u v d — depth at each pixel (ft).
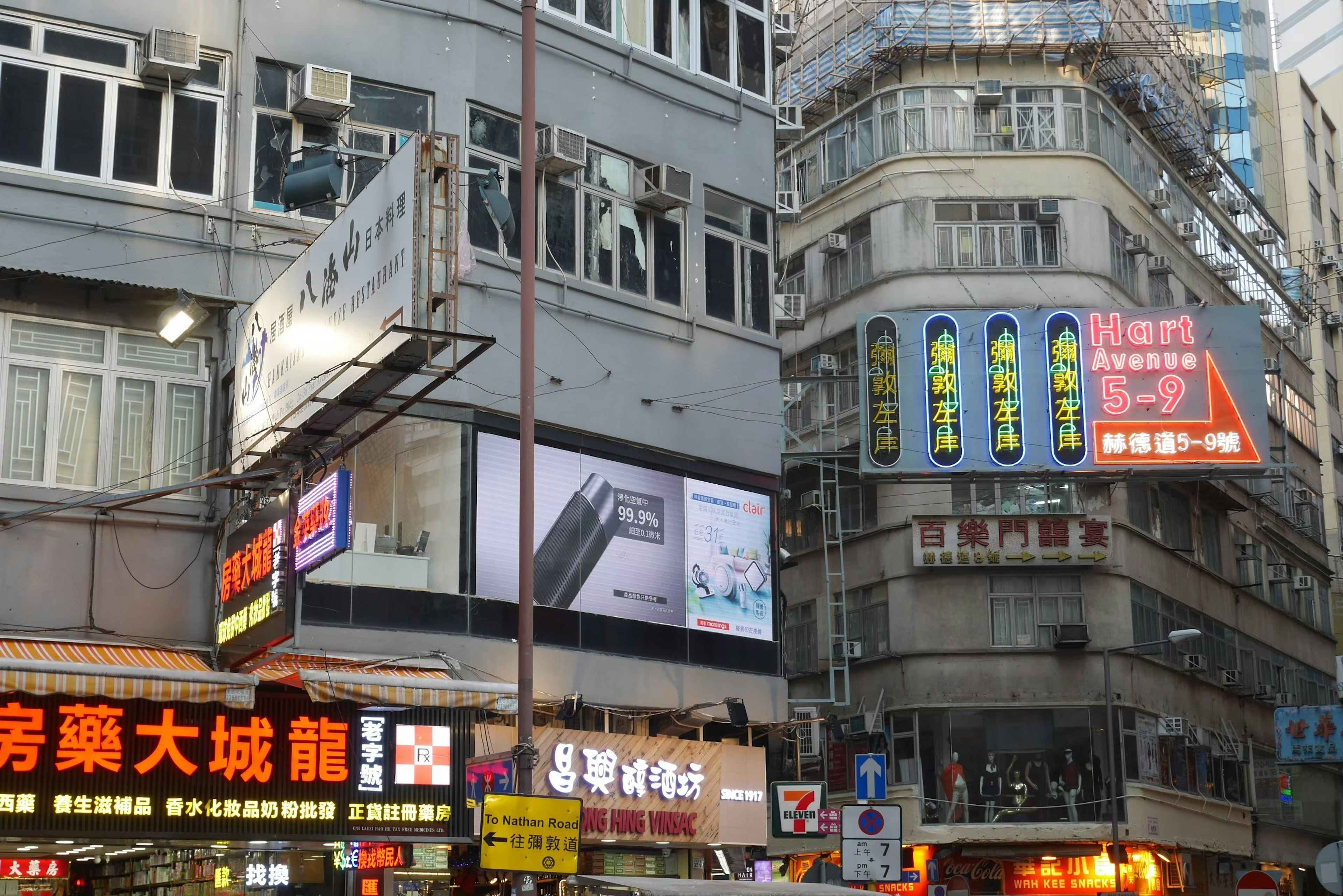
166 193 54.95
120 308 53.47
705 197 70.13
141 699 45.80
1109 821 99.19
